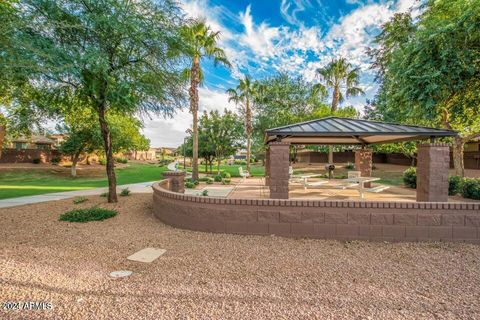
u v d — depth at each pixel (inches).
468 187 407.2
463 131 496.1
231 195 452.1
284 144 267.7
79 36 310.2
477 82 374.0
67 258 166.4
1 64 209.6
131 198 402.0
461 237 201.3
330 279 139.9
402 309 111.5
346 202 207.5
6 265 152.2
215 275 143.7
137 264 158.6
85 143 925.2
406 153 742.5
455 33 354.9
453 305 115.1
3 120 378.6
